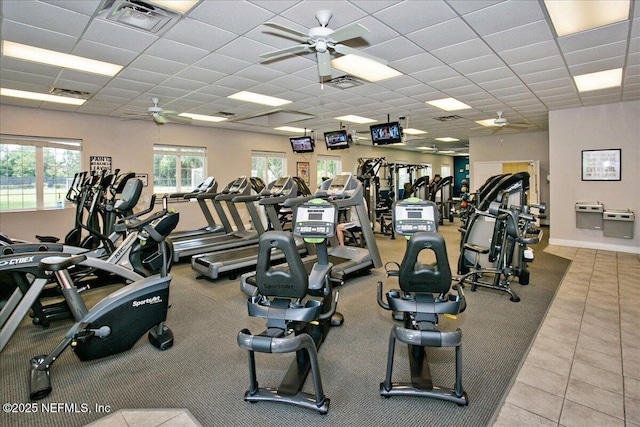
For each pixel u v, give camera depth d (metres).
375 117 8.08
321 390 2.06
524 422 1.96
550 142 7.25
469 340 2.98
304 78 5.03
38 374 2.35
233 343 2.97
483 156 10.91
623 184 6.55
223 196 6.14
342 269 4.48
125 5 2.92
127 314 2.67
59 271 2.46
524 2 2.90
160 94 5.84
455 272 5.33
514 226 4.08
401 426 1.94
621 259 5.96
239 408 2.11
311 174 11.72
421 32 3.48
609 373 2.45
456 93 5.88
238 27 3.35
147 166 8.03
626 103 6.45
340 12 3.06
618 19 3.22
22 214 6.38
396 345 2.92
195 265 4.98
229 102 6.50
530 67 4.55
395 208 2.86
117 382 2.38
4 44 3.71
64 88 5.34
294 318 2.12
